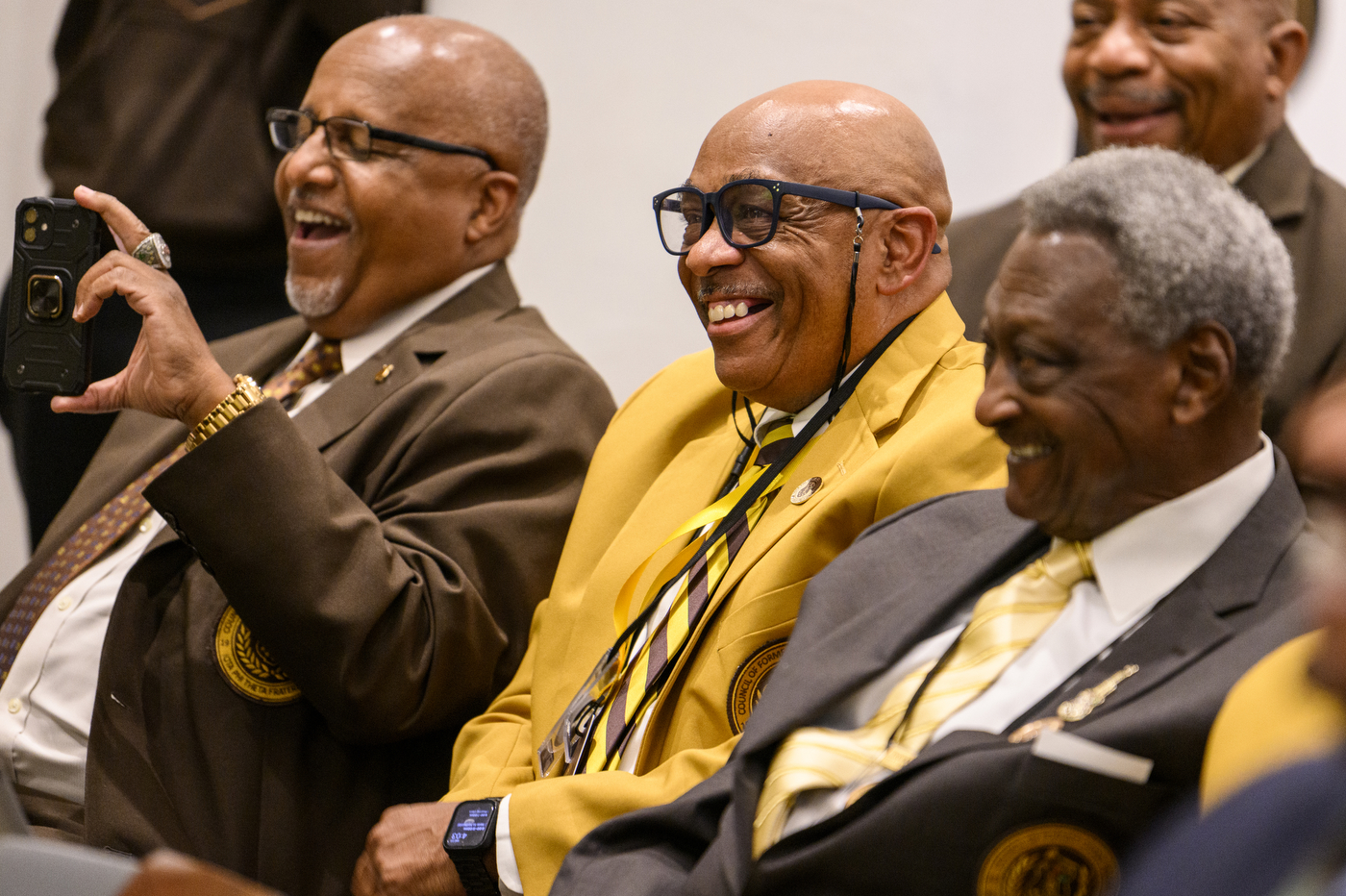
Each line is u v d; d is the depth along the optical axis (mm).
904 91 8477
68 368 5656
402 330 6621
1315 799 2088
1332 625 2273
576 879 3832
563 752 4871
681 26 8930
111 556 6297
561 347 6523
